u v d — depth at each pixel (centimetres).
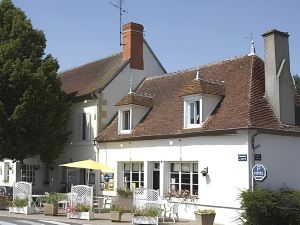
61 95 2548
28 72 2341
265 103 1912
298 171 1883
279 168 1814
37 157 2888
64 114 2531
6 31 2502
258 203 1549
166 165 2125
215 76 2228
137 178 2311
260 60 2117
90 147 2591
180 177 2069
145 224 1758
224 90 2064
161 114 2278
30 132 2392
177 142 2056
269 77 1934
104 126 2558
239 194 1694
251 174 1730
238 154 1778
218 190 1844
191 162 2019
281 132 1820
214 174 1869
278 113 1870
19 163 3070
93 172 2558
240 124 1777
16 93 2355
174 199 2038
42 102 2367
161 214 1864
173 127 2106
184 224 1788
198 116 2002
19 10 2580
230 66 2206
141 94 2428
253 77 2008
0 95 2328
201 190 1920
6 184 3175
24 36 2486
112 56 2908
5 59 2386
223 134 1836
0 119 2284
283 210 1554
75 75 3061
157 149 2161
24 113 2302
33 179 2930
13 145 2334
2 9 2556
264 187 1731
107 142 2466
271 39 1945
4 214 2066
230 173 1803
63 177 2805
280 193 1606
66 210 2009
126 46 2739
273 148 1808
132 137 2281
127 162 2372
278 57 1925
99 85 2598
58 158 2706
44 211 2061
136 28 2744
